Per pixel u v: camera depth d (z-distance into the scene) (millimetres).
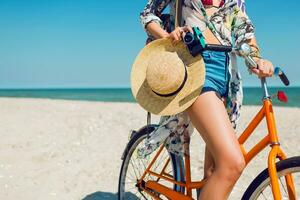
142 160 4223
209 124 2762
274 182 2602
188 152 3387
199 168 5883
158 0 3266
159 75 2885
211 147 2775
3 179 5578
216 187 2721
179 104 2885
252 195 2877
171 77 2865
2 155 6758
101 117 11406
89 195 5047
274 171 2617
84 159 6582
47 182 5480
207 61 2990
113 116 11703
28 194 5062
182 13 3164
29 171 5945
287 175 2689
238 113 3160
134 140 4086
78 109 14680
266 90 2768
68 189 5254
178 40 2893
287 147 7344
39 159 6586
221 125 2732
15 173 5840
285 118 11719
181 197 3432
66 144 7645
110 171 5961
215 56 3000
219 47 2795
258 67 2729
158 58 2926
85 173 5879
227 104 3113
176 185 3518
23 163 6336
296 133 8656
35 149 7215
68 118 11164
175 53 2930
